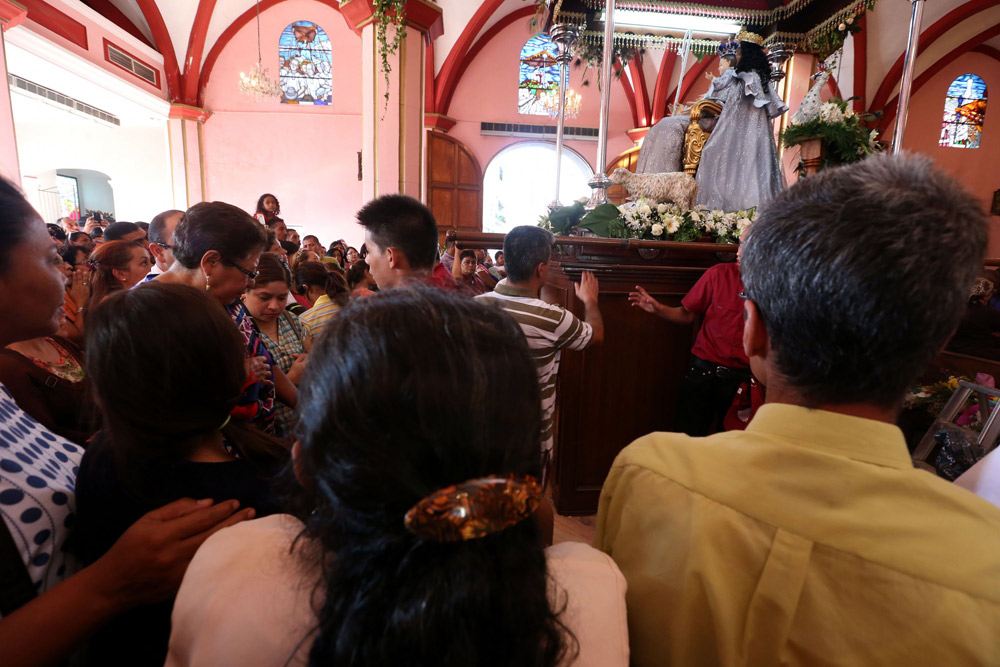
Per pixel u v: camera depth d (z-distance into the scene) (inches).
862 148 117.7
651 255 97.3
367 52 212.4
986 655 16.2
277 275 71.2
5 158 217.8
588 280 85.7
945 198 18.1
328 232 454.9
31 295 29.6
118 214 444.5
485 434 15.0
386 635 14.0
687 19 157.8
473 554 14.7
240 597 16.9
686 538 21.0
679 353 103.0
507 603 14.7
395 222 68.8
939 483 18.4
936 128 486.3
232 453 33.0
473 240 93.0
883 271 17.4
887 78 440.5
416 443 14.5
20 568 24.7
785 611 18.7
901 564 17.4
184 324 26.4
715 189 124.4
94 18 325.7
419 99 220.7
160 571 23.3
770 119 128.6
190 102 424.5
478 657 14.4
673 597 21.2
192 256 53.7
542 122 490.3
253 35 428.5
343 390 15.3
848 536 18.1
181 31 401.4
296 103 441.7
